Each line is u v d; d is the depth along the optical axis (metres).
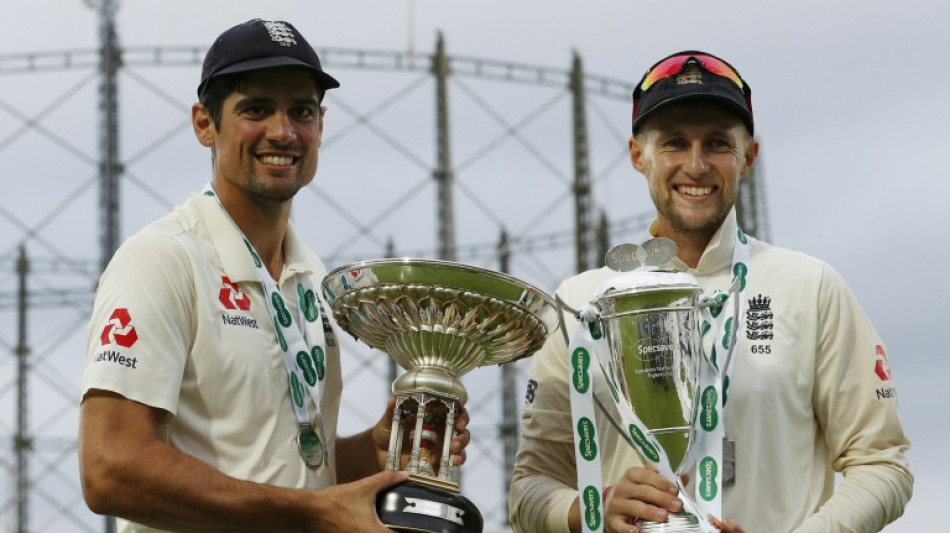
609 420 6.27
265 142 6.24
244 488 5.83
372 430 6.67
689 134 6.43
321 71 6.32
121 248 6.17
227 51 6.27
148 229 6.24
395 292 6.07
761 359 6.38
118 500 5.79
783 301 6.48
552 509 6.46
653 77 6.52
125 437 5.84
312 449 6.32
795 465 6.36
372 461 6.66
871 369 6.45
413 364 6.25
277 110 6.26
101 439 5.84
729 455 6.30
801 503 6.32
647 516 6.00
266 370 6.21
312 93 6.33
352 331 6.38
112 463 5.79
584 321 6.23
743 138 6.50
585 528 6.14
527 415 6.80
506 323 6.14
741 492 6.28
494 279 6.05
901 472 6.36
